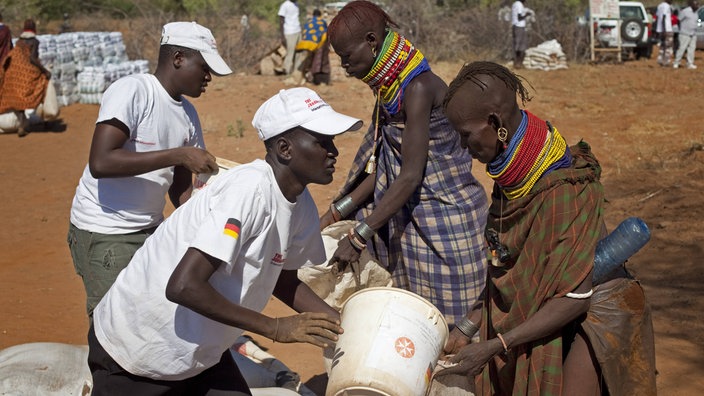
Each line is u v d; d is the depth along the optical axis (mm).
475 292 4418
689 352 5379
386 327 3176
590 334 3244
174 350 3051
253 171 2932
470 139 3160
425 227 4344
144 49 21984
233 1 31547
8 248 7992
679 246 7422
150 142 4109
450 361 3516
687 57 21094
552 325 3148
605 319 3258
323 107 2979
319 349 5621
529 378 3291
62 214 9141
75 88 16312
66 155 12070
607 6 22734
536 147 3111
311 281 4352
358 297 3303
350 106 14781
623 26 22859
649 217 8328
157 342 3047
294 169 2996
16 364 4008
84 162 11641
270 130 2963
